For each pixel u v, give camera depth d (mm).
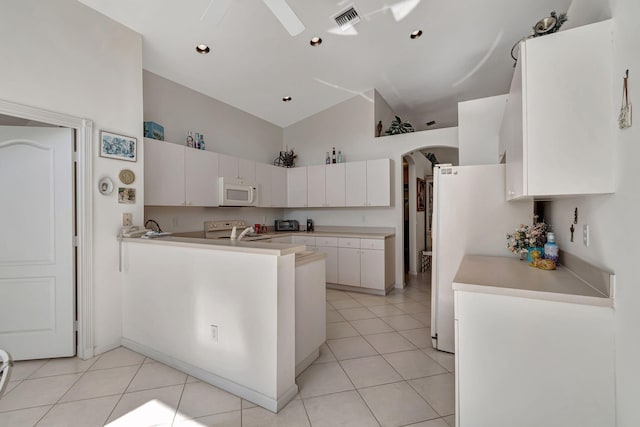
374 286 4117
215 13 1772
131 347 2449
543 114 1254
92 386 1922
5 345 2211
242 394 1810
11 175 2213
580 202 1554
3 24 1898
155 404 1742
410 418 1631
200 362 2018
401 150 4305
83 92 2285
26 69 1991
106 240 2428
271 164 5113
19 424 1573
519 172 1408
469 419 1384
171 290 2176
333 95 4422
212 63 3199
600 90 1179
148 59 3018
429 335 2766
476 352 1372
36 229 2260
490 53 3275
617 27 1123
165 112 3406
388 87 4211
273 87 3951
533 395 1284
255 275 1771
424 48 3180
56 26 2133
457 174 2449
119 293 2514
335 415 1656
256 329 1770
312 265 2244
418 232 5832
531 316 1283
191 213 3705
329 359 2303
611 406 1172
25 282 2246
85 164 2285
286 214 5547
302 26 1833
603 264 1268
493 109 2891
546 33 1404
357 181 4395
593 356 1195
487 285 1368
